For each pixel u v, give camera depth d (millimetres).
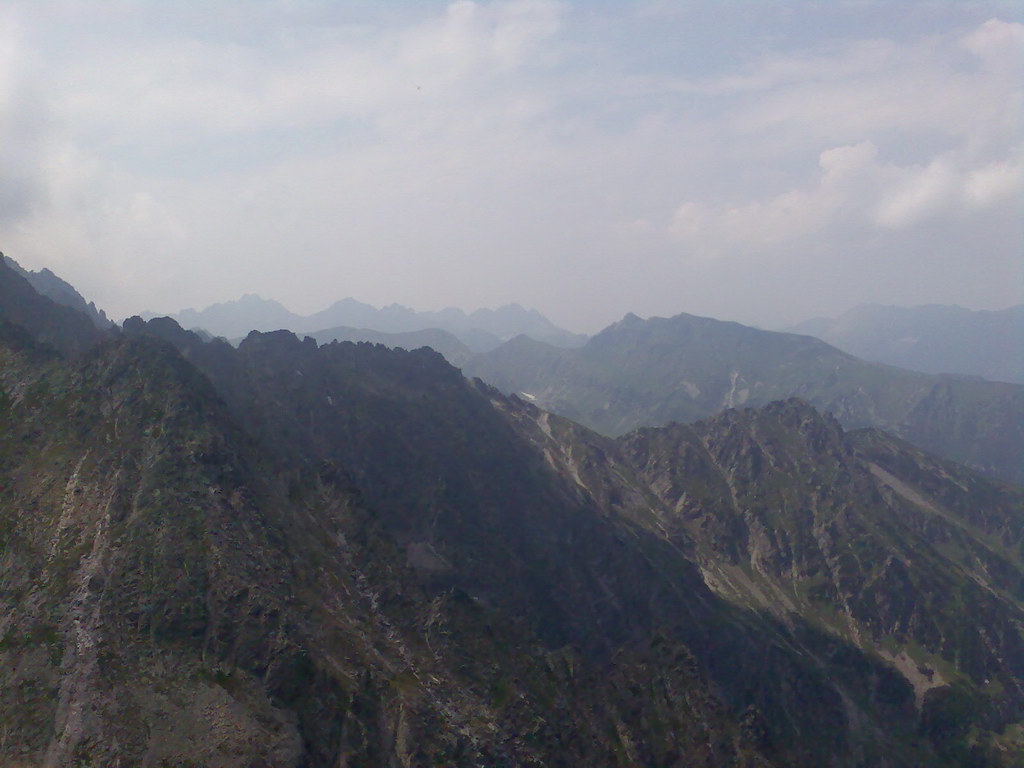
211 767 72000
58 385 116438
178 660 81250
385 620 107812
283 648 85938
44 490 98125
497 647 114125
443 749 87125
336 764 80438
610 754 106562
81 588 85250
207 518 97750
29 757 70188
